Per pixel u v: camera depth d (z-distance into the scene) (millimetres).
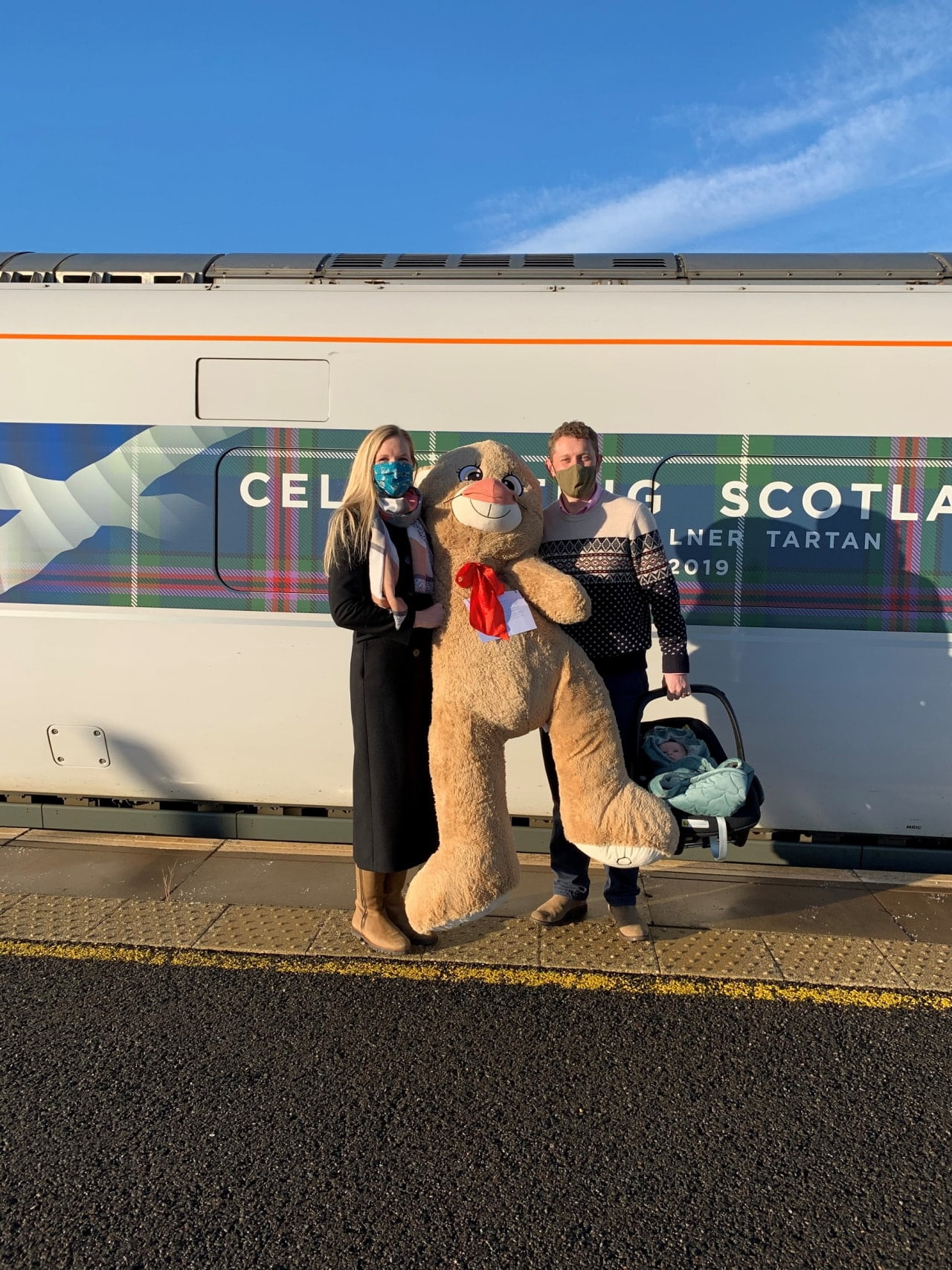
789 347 3658
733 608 3760
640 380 3711
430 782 2998
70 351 3900
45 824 4281
